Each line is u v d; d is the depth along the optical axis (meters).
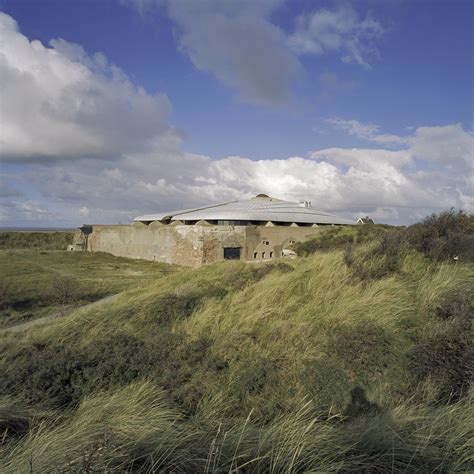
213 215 45.72
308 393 4.20
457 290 6.08
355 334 5.06
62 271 29.83
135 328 7.11
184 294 8.62
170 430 3.11
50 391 4.36
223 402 4.22
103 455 2.58
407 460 2.88
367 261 7.98
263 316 6.34
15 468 2.60
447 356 4.35
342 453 2.83
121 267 36.09
